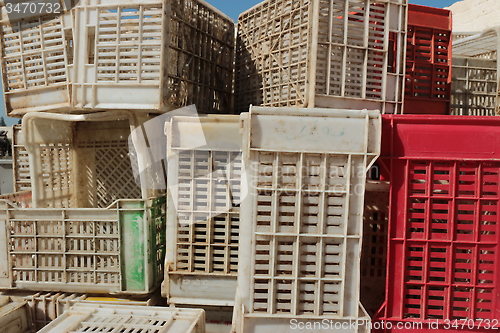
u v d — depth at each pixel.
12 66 4.20
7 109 4.29
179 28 4.13
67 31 3.94
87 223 3.59
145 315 3.10
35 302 3.61
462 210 2.90
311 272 2.89
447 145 2.87
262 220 2.87
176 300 3.45
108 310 3.16
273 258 2.85
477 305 2.89
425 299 2.90
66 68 3.91
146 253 3.52
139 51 3.74
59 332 2.76
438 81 4.98
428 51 4.95
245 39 5.07
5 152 8.82
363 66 4.12
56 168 4.72
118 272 3.56
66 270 3.60
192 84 4.41
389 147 2.92
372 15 4.25
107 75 3.80
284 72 4.32
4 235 3.65
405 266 2.92
